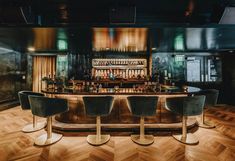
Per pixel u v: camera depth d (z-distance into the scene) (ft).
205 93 13.28
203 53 22.30
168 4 9.77
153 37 14.03
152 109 9.62
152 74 21.94
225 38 14.71
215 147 9.62
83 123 12.46
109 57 21.61
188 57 22.31
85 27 11.17
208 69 22.34
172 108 10.27
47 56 23.30
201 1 9.55
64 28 11.31
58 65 22.22
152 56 22.24
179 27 11.21
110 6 9.86
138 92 11.51
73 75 21.63
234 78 21.15
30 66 22.79
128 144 10.00
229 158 8.45
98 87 13.96
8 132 11.82
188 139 10.50
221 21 10.23
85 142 10.26
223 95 22.09
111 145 9.87
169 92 11.51
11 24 10.32
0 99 19.57
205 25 11.14
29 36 13.80
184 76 22.21
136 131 11.75
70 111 12.50
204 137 10.99
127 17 9.98
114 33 12.65
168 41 15.71
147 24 11.20
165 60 22.25
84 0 9.32
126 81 20.30
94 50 20.53
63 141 10.38
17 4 9.73
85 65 21.63
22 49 20.90
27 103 11.57
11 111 18.15
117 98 12.44
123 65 21.29
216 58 22.21
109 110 9.91
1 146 9.68
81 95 12.19
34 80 23.30
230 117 15.80
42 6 10.03
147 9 10.46
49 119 10.56
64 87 14.55
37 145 9.73
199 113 9.95
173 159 8.37
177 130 11.68
